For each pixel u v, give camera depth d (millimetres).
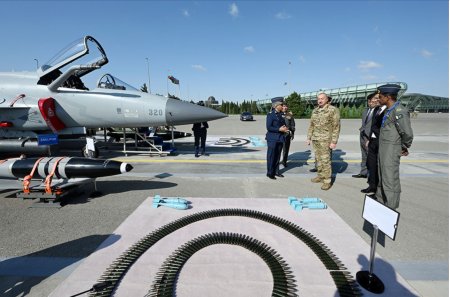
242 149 9336
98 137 10945
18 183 3945
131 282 2049
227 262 2311
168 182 4961
